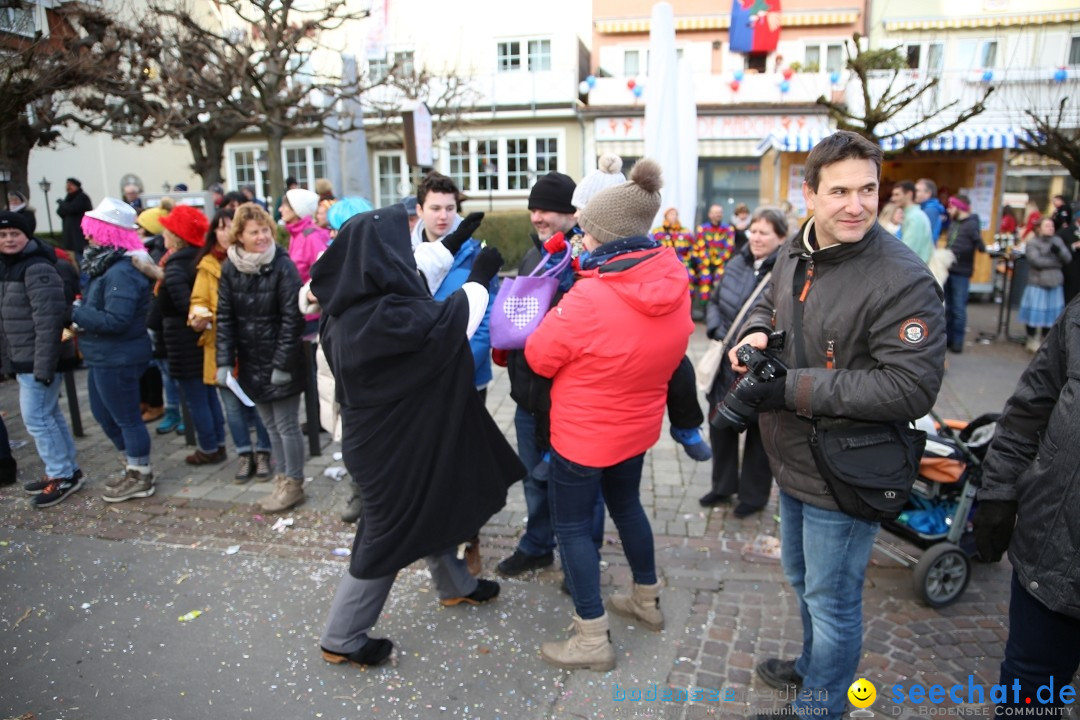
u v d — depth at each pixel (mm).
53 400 4375
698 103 16922
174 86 8953
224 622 3121
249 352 4059
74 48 8328
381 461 2518
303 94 9445
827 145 1919
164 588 3402
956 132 13062
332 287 2477
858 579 2174
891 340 1881
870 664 2811
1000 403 6523
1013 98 14453
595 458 2586
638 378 2521
